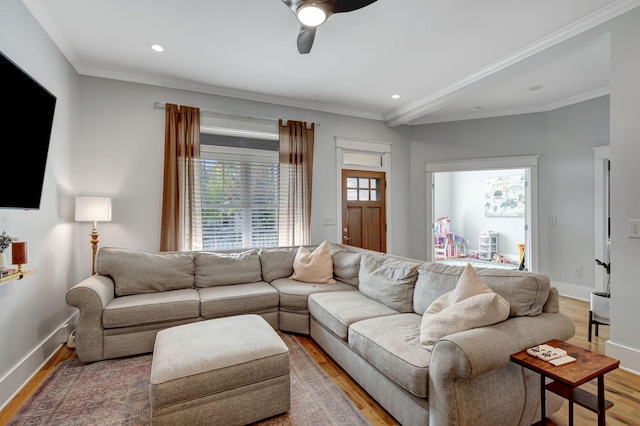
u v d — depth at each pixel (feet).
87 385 6.79
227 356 5.52
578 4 7.23
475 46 9.12
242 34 8.48
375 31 8.34
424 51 9.43
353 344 6.62
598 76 11.29
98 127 10.50
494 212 25.81
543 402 4.66
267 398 5.70
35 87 6.54
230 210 12.76
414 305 7.51
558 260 14.11
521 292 5.64
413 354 5.32
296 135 13.56
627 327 7.40
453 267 7.10
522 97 13.34
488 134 15.38
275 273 11.33
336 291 9.72
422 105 13.47
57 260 8.69
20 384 6.68
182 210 11.35
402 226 16.49
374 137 15.69
